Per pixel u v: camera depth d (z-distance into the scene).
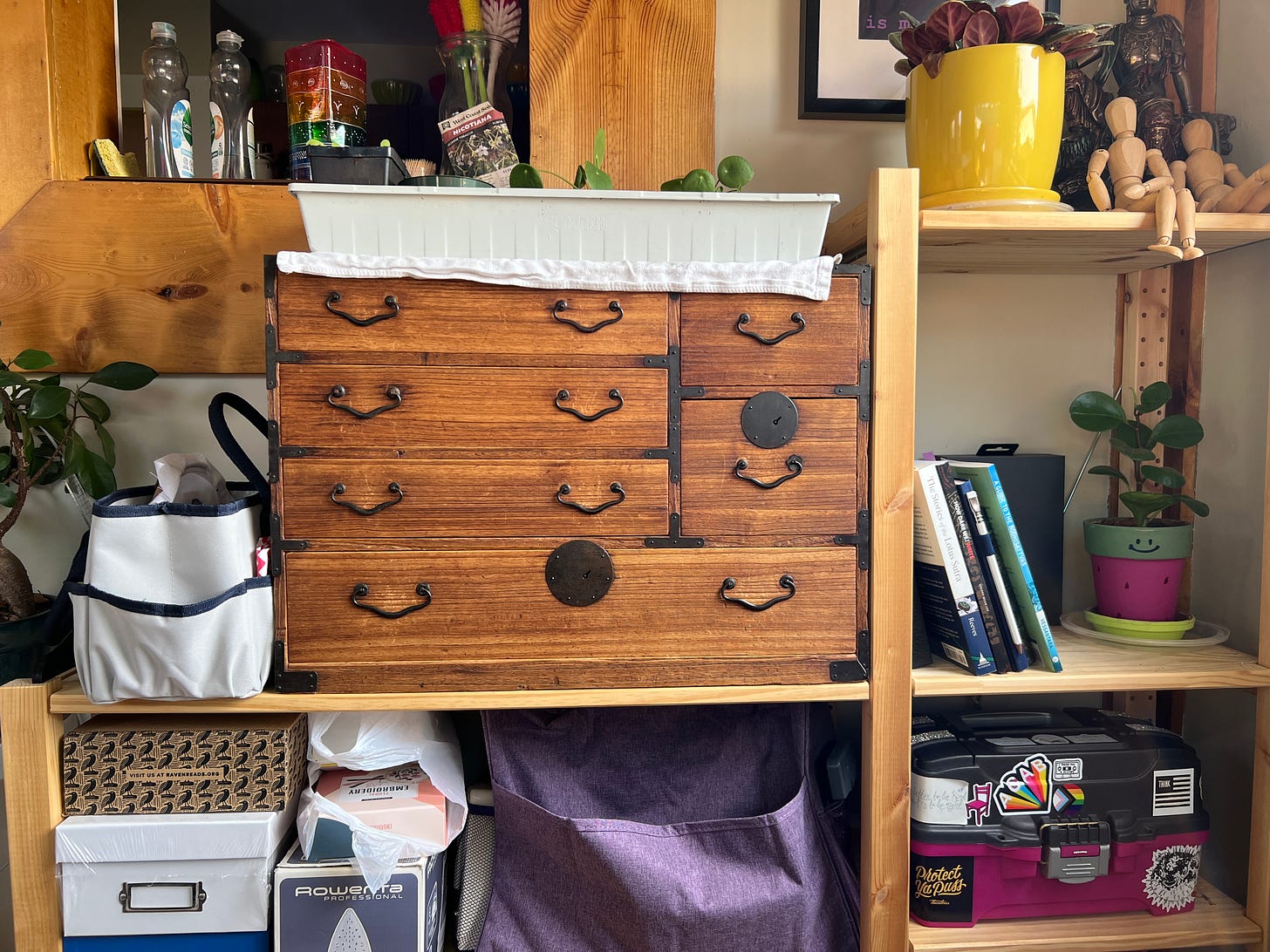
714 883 0.98
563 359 0.93
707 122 1.24
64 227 1.18
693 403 0.95
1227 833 1.22
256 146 1.28
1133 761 1.08
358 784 1.04
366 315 0.91
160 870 0.95
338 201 0.91
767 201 0.93
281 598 0.93
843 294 0.95
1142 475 1.20
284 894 0.95
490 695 0.94
